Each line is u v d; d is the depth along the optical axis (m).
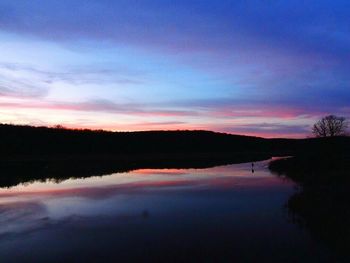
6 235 20.19
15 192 37.53
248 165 82.50
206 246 17.53
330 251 16.11
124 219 23.78
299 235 18.67
